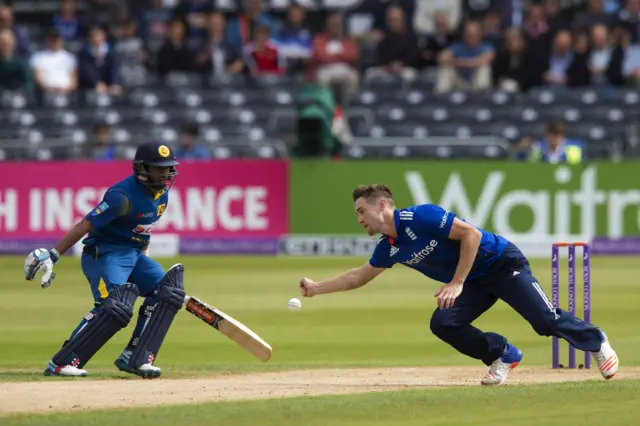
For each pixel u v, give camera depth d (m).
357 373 32.44
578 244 31.48
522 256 28.08
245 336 29.81
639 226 70.12
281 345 39.88
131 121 82.31
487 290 28.25
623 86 83.44
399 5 91.12
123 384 28.38
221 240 71.81
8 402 24.88
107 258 30.19
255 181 71.62
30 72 85.44
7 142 76.75
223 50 87.06
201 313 29.92
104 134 75.19
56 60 85.19
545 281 58.31
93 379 29.61
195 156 73.75
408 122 79.88
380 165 70.75
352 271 28.91
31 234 72.81
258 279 59.84
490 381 28.75
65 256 73.19
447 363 35.41
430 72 87.00
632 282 58.22
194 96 83.62
